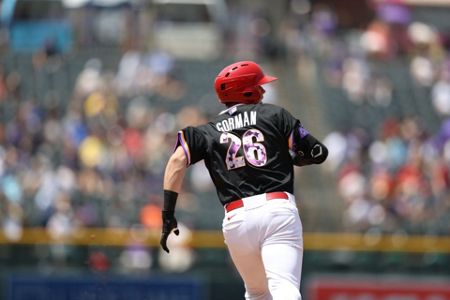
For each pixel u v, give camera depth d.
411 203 50.28
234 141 19.27
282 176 19.12
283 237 18.73
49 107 53.06
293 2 73.81
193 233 44.53
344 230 49.97
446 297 44.22
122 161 49.09
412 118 60.16
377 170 52.44
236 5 72.19
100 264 41.66
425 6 77.69
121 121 52.25
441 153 54.97
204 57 65.88
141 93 57.19
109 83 56.91
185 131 19.34
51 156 48.62
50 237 43.41
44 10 62.78
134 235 43.88
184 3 67.75
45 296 41.47
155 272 43.03
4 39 62.19
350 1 77.75
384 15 69.25
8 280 41.62
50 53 61.25
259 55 67.62
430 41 70.56
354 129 57.47
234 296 43.41
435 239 47.22
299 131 19.48
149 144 50.94
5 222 43.78
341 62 64.94
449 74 65.44
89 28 63.09
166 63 59.75
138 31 63.88
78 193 46.47
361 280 44.41
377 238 47.16
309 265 45.94
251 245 19.00
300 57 67.62
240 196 19.02
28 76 58.56
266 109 19.59
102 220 45.56
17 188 45.41
